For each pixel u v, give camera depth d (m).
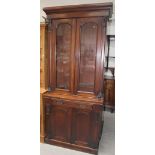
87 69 2.19
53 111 2.34
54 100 2.28
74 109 2.21
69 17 2.13
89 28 2.10
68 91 2.33
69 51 2.25
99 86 2.14
